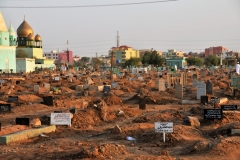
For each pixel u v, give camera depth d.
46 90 43.19
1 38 88.19
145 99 33.19
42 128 18.89
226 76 71.12
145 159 12.59
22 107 27.36
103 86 44.38
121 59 191.88
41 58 114.12
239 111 22.91
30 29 113.75
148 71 101.25
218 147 14.06
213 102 29.66
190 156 13.62
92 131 19.62
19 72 94.12
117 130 18.55
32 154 14.34
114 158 13.08
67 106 29.20
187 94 38.44
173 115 23.20
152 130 18.22
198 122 20.30
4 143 16.47
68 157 13.55
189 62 157.00
